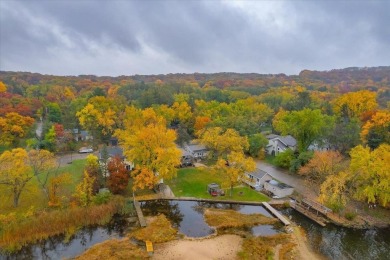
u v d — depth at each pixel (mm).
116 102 116188
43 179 60594
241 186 64062
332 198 50562
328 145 80062
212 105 116125
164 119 98312
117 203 52281
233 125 92438
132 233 46406
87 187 52438
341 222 49250
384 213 52250
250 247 42750
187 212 53594
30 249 42562
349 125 79438
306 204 54594
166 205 56250
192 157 79125
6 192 54156
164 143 61531
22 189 52344
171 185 64188
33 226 44844
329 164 59531
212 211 53781
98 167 59062
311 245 43750
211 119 105000
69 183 57438
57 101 135000
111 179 56281
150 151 60719
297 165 69438
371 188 50594
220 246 43000
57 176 55000
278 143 86188
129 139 62000
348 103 106188
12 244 42594
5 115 88812
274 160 77750
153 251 41562
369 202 54469
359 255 41594
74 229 47312
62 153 84000
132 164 67938
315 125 71750
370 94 105312
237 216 52000
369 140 72375
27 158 50188
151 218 51125
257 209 55094
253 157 84562
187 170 72750
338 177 53281
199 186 63938
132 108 99875
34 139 84188
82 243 43906
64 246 43156
